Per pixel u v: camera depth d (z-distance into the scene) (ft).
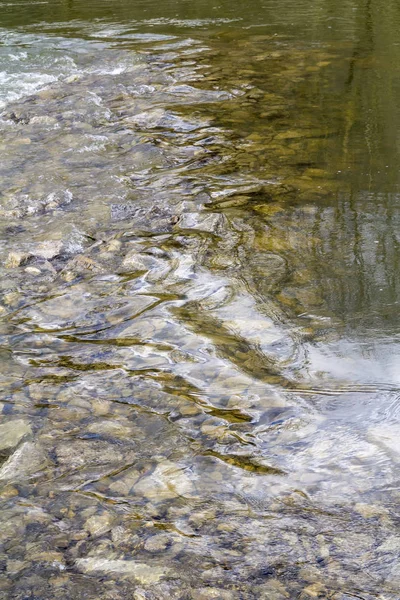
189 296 13.52
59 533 8.17
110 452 9.56
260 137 22.89
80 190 19.33
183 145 22.59
